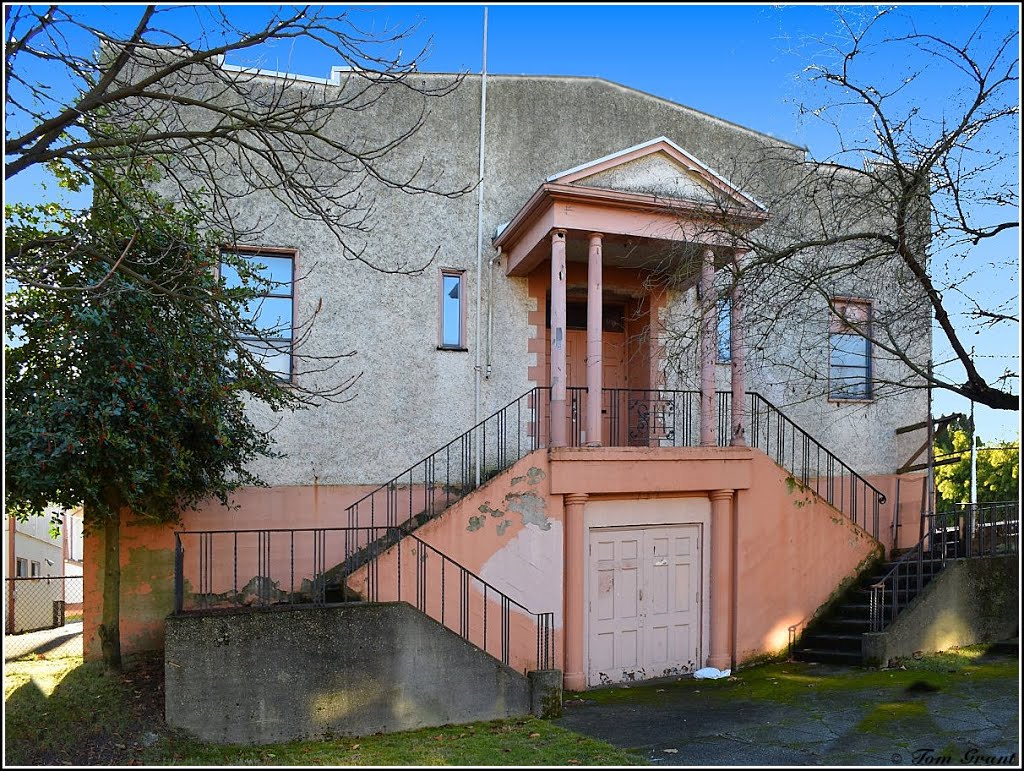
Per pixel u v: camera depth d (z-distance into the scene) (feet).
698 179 31.91
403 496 32.91
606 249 33.94
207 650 21.25
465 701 24.04
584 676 29.81
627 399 38.78
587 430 30.83
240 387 23.22
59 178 24.14
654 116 39.27
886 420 41.91
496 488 29.01
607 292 37.76
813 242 25.23
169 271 21.01
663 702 27.02
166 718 20.94
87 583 28.84
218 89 31.81
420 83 34.71
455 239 34.78
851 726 22.81
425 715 23.45
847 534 35.01
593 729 23.56
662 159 31.65
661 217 31.48
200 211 24.85
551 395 30.55
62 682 25.48
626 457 30.58
